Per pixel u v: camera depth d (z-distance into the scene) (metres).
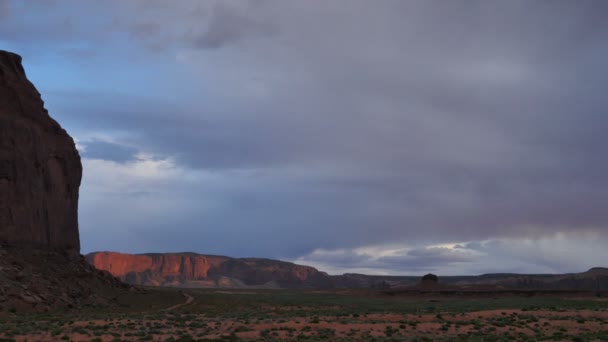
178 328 53.53
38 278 79.56
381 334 50.31
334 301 129.88
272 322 57.91
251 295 152.88
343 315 71.19
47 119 100.06
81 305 78.44
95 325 54.94
